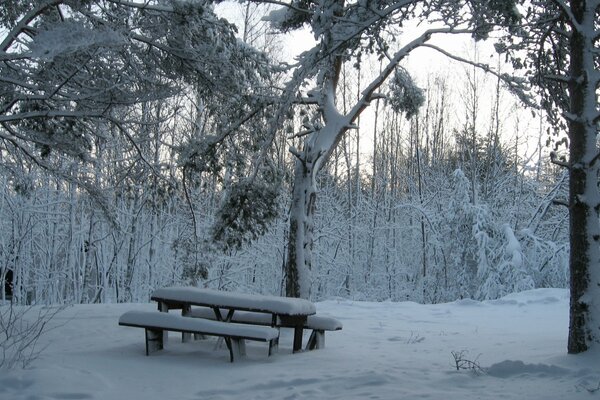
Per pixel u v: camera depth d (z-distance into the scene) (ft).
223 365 22.50
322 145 34.30
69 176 39.40
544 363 20.34
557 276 70.69
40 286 68.03
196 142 36.91
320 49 28.63
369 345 28.25
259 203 36.06
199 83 36.88
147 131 41.19
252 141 37.11
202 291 26.40
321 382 19.25
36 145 35.91
